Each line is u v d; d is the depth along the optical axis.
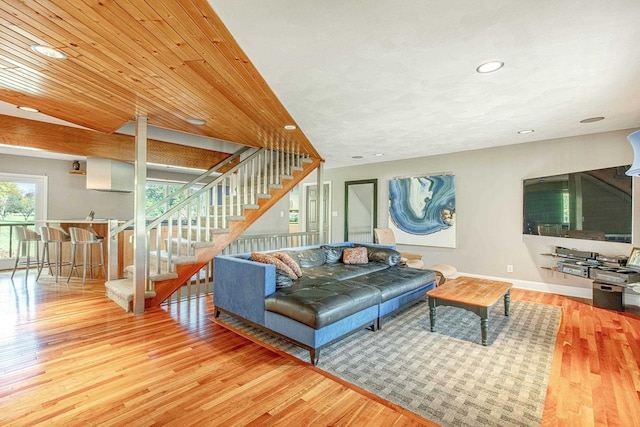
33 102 2.96
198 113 3.32
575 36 1.92
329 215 7.60
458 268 5.62
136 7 1.57
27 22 1.69
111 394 1.97
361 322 2.90
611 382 2.16
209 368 2.32
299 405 1.89
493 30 1.86
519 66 2.32
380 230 5.81
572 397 1.99
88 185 5.89
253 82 2.55
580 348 2.72
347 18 1.72
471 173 5.46
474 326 3.27
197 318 3.41
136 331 3.01
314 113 3.37
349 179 7.35
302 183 8.41
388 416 1.80
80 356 2.47
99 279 5.18
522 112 3.38
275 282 2.98
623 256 3.95
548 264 4.70
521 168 4.94
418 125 3.87
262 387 2.08
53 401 1.89
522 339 2.92
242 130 4.04
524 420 1.77
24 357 2.45
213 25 1.76
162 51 2.04
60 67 2.26
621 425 1.72
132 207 7.66
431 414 1.82
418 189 6.11
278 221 6.54
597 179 3.84
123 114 3.34
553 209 4.37
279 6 1.59
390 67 2.32
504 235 5.12
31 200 6.40
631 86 2.68
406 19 1.74
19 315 3.41
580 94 2.86
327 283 3.27
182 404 1.88
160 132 4.88
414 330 3.16
